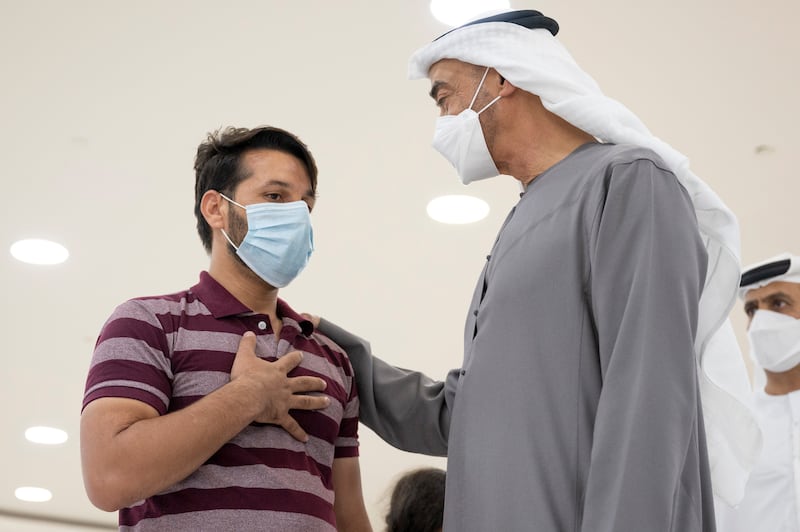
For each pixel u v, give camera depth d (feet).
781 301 11.27
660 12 11.20
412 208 15.17
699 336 6.21
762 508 10.21
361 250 16.43
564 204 5.97
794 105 12.66
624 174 5.66
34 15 11.62
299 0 11.26
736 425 6.31
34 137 13.71
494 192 14.64
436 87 6.97
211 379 6.29
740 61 11.93
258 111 13.19
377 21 11.53
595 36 11.62
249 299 6.96
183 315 6.52
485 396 5.83
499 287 6.03
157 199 15.01
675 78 12.28
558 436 5.49
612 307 5.40
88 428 5.82
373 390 7.55
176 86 12.73
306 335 7.11
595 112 6.24
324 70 12.39
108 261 16.89
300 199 7.11
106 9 11.50
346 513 7.14
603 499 4.94
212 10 11.46
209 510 5.93
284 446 6.30
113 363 6.08
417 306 18.20
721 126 13.17
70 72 12.51
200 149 7.46
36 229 15.93
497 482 5.57
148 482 5.59
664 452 4.88
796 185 14.32
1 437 23.81
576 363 5.58
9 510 27.73
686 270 5.35
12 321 19.01
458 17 11.30
